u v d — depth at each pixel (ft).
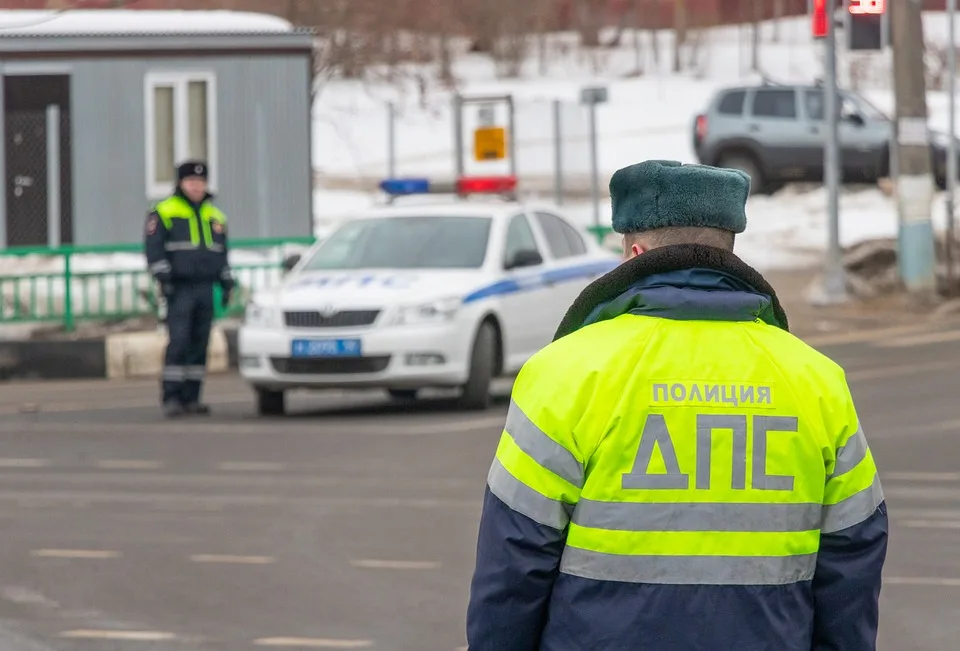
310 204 225.56
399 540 77.00
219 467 99.66
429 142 428.15
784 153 286.25
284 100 224.74
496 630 26.04
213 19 229.45
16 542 77.87
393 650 58.08
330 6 324.19
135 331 171.32
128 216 221.25
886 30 179.63
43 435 115.14
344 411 128.47
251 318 123.44
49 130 218.18
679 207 26.68
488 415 122.52
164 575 70.54
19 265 190.39
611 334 26.40
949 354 153.99
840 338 168.96
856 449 26.68
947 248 197.47
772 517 25.82
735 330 26.50
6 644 59.72
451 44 548.31
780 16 632.79
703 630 25.40
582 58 573.74
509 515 25.98
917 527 79.92
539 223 137.28
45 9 237.25
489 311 124.77
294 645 59.00
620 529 25.61
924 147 192.75
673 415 25.88
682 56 572.51
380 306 119.96
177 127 221.87
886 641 59.41
